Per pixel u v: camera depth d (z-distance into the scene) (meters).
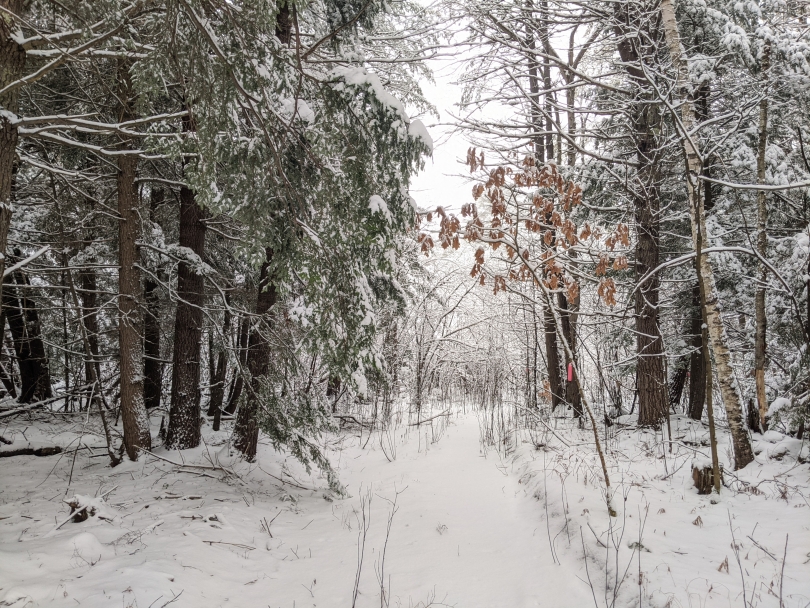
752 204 10.59
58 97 8.79
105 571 4.25
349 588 4.49
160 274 11.35
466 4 9.76
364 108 4.76
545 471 7.10
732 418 6.92
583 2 9.93
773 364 12.36
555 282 6.88
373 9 7.05
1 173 4.39
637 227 10.10
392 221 5.12
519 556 4.96
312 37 7.87
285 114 5.17
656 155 9.17
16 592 3.69
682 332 12.26
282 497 7.29
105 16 4.36
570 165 12.59
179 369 9.27
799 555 4.20
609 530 4.59
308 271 5.13
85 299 11.51
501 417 12.15
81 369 13.23
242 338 11.72
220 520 5.83
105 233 11.19
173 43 4.10
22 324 12.33
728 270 10.28
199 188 4.86
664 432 9.41
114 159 8.49
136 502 6.51
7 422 11.34
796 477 6.14
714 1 9.72
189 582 4.27
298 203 4.96
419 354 15.62
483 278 6.45
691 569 4.04
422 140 4.77
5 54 4.37
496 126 10.61
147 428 8.73
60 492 6.96
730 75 10.20
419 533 5.77
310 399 8.20
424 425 13.35
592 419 5.57
